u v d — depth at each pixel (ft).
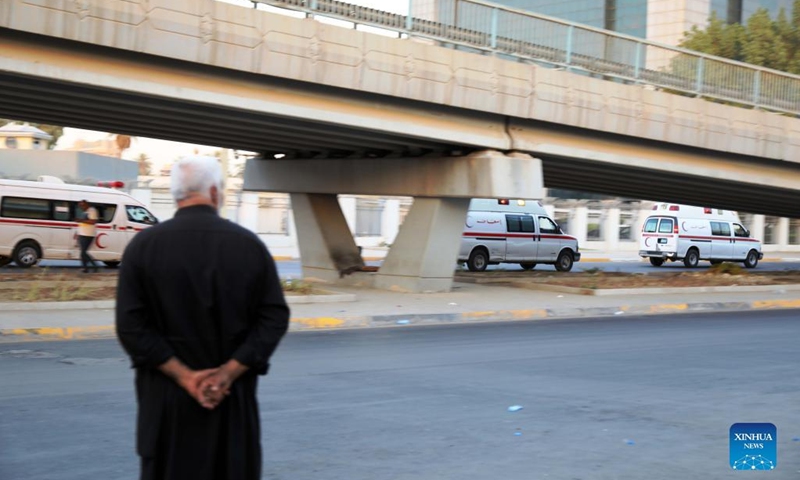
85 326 47.21
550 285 82.74
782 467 23.53
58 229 90.33
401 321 57.77
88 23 49.16
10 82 51.55
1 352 40.37
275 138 71.97
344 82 60.29
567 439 26.12
